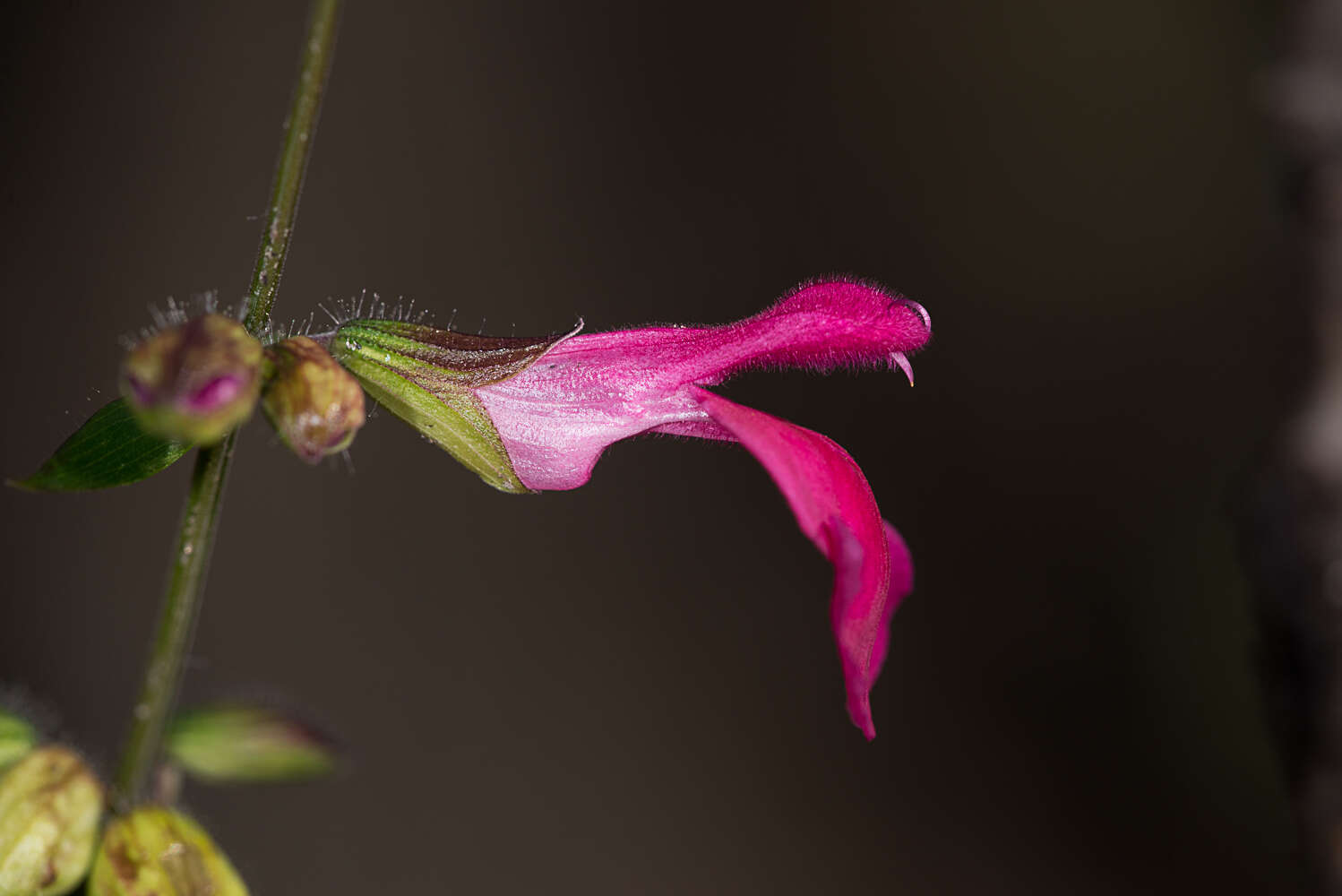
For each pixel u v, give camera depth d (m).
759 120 0.49
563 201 0.47
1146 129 0.50
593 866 0.42
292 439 0.23
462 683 0.43
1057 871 0.44
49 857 0.24
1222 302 0.49
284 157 0.24
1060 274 0.49
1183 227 0.49
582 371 0.25
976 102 0.50
